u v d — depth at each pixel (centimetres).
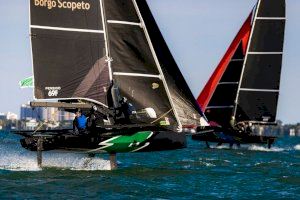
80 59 7775
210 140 14988
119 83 8038
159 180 7288
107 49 7912
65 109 7912
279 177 7881
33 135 7581
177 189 6669
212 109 15038
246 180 7550
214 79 15025
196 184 7088
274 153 13650
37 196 6075
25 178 7056
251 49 14962
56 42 7669
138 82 8106
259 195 6481
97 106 7844
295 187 7081
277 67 14925
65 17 7712
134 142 7750
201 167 8994
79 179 7069
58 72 7669
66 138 7575
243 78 15000
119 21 8069
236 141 14850
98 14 7862
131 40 8100
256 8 14862
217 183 7231
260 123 15050
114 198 6091
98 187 6612
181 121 8219
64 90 7694
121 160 10156
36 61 7581
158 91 8150
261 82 14988
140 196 6228
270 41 14900
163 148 7900
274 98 14962
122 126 7625
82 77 7781
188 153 12731
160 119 8125
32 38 7575
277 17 14850
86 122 7681
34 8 7575
